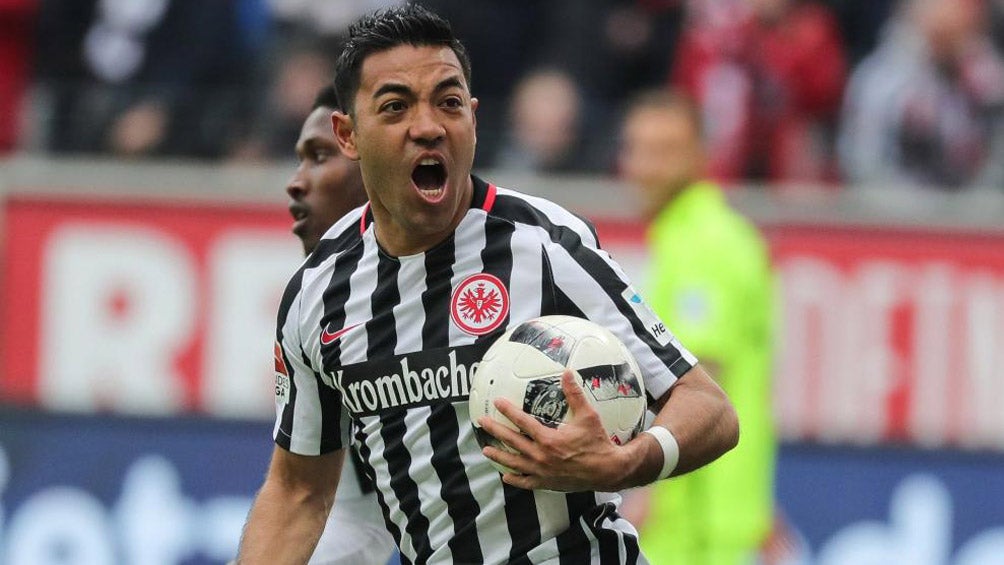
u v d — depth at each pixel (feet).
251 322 95.76
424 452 45.62
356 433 47.52
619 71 106.63
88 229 95.35
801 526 96.27
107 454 94.63
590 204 98.27
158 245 95.66
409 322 45.68
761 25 103.60
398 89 43.39
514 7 107.34
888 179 103.19
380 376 45.88
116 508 94.38
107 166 96.17
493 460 41.75
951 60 103.86
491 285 44.96
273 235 96.27
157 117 98.89
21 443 94.07
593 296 44.60
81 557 94.12
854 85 105.70
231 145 98.73
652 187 77.10
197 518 94.68
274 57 101.09
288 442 49.70
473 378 43.96
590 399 41.98
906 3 106.83
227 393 95.50
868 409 97.66
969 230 98.73
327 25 101.86
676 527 78.18
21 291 94.79
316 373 48.52
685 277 75.00
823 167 103.86
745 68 102.78
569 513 45.14
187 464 94.89
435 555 46.37
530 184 98.53
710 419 43.39
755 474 77.82
